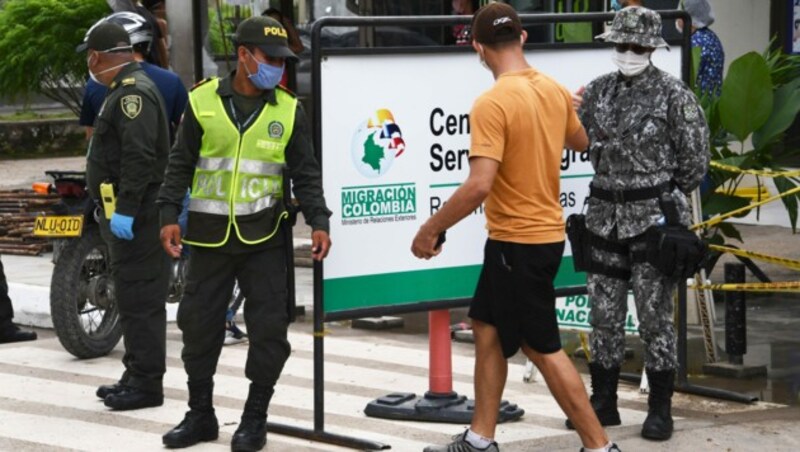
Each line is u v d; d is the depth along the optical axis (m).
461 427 14.60
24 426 14.92
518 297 12.30
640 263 13.94
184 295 13.74
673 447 13.65
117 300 15.76
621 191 13.95
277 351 13.57
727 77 19.44
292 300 13.68
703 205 20.05
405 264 14.16
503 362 12.69
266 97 13.45
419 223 14.23
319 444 13.90
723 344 19.08
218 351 13.97
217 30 28.12
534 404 15.66
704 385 16.78
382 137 13.92
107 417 15.30
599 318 14.35
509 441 13.91
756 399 15.71
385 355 18.52
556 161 12.54
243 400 16.06
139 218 15.54
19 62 41.09
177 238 13.61
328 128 13.59
